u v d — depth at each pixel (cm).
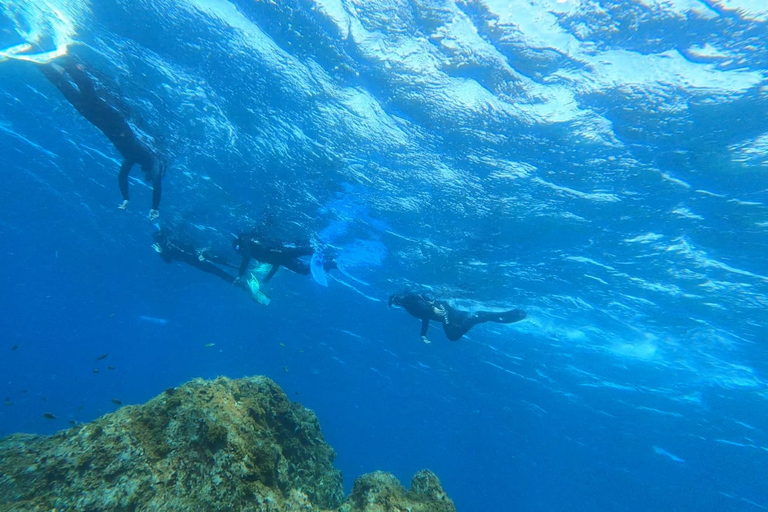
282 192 1455
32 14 953
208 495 344
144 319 3738
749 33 622
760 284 1041
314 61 916
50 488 336
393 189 1234
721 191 850
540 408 2745
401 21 780
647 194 932
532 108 845
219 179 1506
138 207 1970
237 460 376
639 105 767
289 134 1166
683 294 1205
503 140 938
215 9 865
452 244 1404
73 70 981
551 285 1443
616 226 1059
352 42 845
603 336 1655
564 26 702
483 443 4147
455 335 1434
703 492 3020
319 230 1642
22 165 2009
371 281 1955
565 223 1115
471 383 2742
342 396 4184
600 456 3225
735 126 729
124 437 372
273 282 2292
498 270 1468
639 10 649
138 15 913
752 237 916
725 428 1981
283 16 834
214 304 2961
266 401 534
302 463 570
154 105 1156
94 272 3028
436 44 800
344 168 1215
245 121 1173
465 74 833
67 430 398
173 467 358
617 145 855
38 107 1470
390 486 502
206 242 2084
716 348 1401
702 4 616
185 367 4891
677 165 838
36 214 2466
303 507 411
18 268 3319
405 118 977
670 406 2016
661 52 688
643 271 1181
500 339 2044
